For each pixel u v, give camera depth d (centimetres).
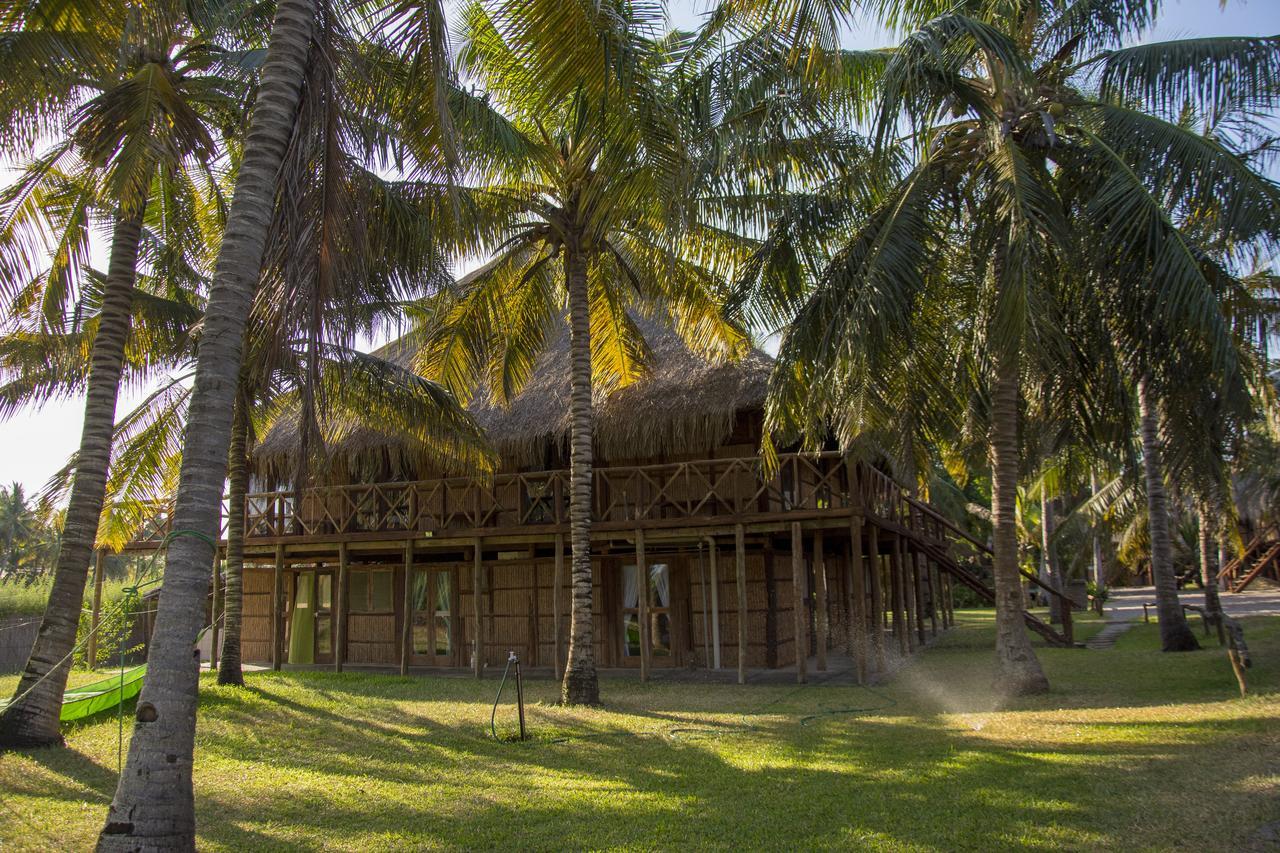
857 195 1183
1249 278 1577
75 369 1306
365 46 761
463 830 612
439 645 1922
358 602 2025
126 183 865
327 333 714
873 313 985
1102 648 1775
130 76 984
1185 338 967
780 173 1155
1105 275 1028
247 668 1881
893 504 1712
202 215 1338
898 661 1689
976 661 1659
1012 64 909
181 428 1495
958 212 1166
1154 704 1002
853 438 1035
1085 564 3697
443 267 1204
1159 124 996
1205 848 504
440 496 1939
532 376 1767
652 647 1745
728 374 1512
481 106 1066
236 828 626
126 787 483
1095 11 1081
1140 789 633
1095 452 1323
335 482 2020
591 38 834
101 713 1160
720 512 1680
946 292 1224
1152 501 1666
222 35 965
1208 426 1038
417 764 838
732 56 1038
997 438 1173
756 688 1339
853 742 877
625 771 785
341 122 687
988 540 4028
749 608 1694
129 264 1027
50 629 958
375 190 1059
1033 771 707
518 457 1781
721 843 564
